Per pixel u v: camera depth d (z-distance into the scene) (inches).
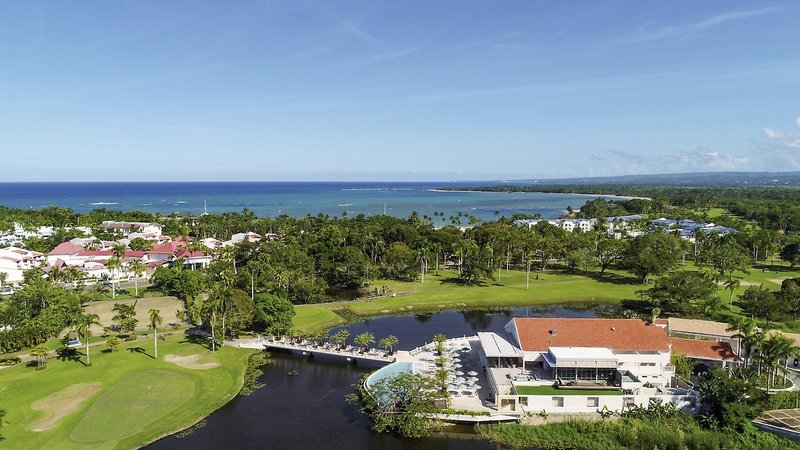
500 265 7593.5
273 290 5177.2
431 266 7623.0
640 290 5831.7
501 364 3233.3
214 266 5979.3
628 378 2974.9
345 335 3922.2
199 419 2832.2
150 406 2906.0
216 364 3567.9
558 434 2640.3
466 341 3986.2
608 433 2620.6
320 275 6156.5
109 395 2987.2
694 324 3902.6
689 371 3191.4
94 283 5851.4
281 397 3147.1
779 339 3029.0
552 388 2928.2
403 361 3538.4
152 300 5064.0
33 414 2736.2
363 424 2817.4
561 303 5669.3
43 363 3444.9
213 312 3868.1
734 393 2652.6
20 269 6092.5
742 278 6673.2
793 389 3048.7
